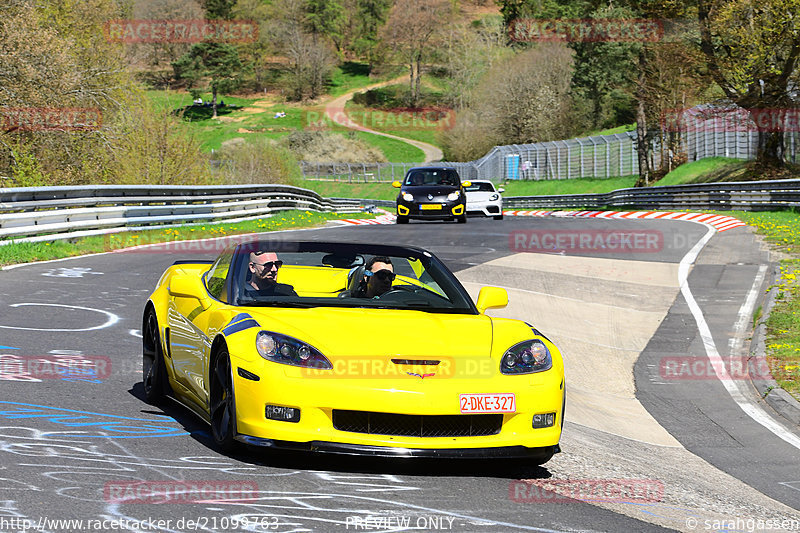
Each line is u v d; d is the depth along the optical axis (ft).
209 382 29.19
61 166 161.58
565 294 77.10
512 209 321.73
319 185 578.66
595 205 277.64
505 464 30.19
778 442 38.55
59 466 25.00
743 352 57.52
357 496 24.21
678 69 263.70
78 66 176.86
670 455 35.32
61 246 93.35
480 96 563.89
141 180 161.17
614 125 493.77
